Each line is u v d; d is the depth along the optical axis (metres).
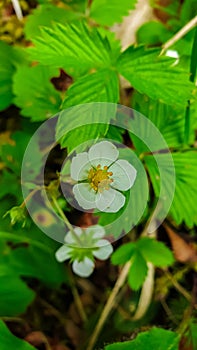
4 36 0.25
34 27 0.24
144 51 0.21
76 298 0.24
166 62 0.21
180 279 0.24
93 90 0.21
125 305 0.24
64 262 0.24
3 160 0.23
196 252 0.24
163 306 0.24
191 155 0.22
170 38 0.24
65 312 0.24
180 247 0.24
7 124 0.25
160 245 0.22
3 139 0.25
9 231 0.23
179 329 0.23
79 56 0.21
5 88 0.24
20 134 0.24
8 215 0.23
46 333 0.24
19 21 0.25
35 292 0.24
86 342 0.24
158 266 0.23
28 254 0.23
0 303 0.23
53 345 0.24
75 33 0.21
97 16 0.24
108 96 0.21
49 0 0.24
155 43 0.25
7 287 0.23
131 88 0.24
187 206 0.22
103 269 0.24
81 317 0.24
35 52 0.21
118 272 0.24
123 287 0.24
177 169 0.22
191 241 0.24
